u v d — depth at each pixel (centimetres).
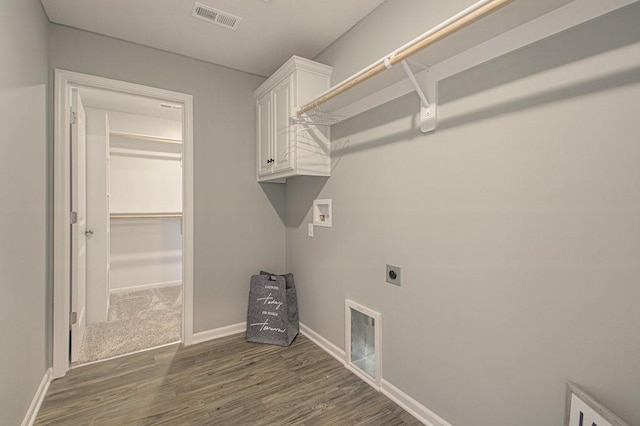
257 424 158
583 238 103
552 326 112
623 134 94
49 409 169
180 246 425
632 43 92
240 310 274
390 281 180
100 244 290
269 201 289
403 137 170
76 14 191
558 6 106
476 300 136
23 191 149
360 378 200
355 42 202
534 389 117
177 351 236
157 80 233
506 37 122
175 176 412
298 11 189
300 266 274
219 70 260
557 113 109
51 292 197
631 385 94
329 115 223
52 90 197
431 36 120
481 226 133
